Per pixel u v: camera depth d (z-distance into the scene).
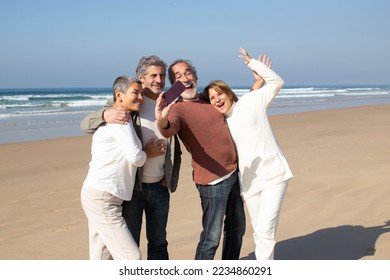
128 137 3.45
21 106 35.72
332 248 4.70
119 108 3.53
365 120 18.62
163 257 4.06
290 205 6.24
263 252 3.86
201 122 3.87
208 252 3.91
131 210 3.82
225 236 4.20
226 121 4.04
